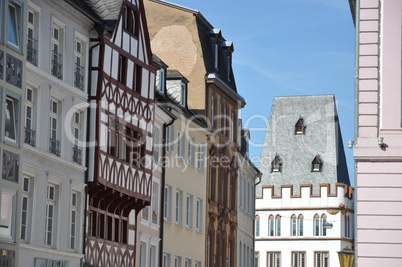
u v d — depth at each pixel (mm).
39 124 43781
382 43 33438
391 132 32906
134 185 53719
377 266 32031
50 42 45031
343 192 124750
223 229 75562
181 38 73375
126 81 52781
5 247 39562
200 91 71938
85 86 48656
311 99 137375
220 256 74812
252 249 89875
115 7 52094
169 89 66688
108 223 52125
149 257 58719
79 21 47906
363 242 32188
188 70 72625
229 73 78188
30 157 42625
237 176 81125
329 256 123625
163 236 61250
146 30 55562
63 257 45875
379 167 32531
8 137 40375
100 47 49375
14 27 41188
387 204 32281
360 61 33469
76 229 47719
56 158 45031
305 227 125312
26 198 42719
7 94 40062
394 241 32062
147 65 55750
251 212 89500
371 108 33094
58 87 45594
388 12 33469
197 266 68875
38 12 43844
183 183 65438
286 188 127062
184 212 65625
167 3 74062
